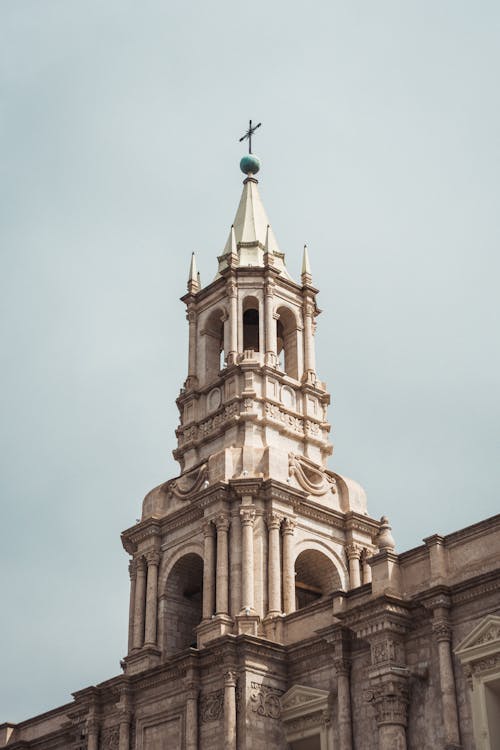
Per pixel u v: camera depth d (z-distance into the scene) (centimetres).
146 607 7200
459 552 5728
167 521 7350
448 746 5269
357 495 7556
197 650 6412
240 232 8350
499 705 5303
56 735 7594
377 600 5756
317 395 7831
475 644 5375
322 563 7288
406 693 5616
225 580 6725
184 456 7650
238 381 7556
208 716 6275
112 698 7019
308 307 8088
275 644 6328
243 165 8800
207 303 8081
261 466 7144
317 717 6072
